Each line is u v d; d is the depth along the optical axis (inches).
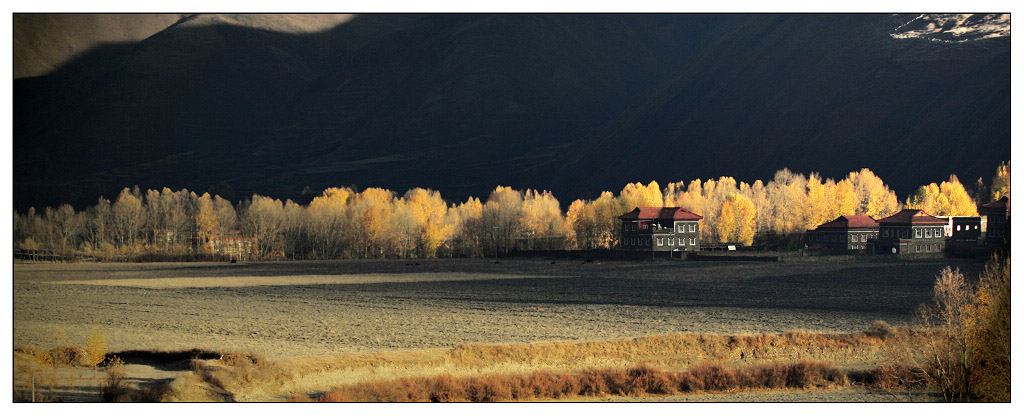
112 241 7839.6
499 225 7716.5
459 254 7588.6
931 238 5989.2
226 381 1615.4
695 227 6619.1
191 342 2219.5
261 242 7652.6
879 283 3890.3
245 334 2386.8
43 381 1622.8
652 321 2630.4
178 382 1561.3
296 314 2883.9
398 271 5354.3
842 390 1701.5
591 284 4067.4
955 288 1911.9
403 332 2415.1
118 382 1571.1
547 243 7760.8
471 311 2945.4
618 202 7805.1
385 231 7642.7
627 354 2042.3
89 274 5137.8
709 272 4714.6
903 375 1768.0
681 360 1980.8
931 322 2532.0
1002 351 1649.9
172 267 5969.5
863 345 2111.2
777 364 1812.3
